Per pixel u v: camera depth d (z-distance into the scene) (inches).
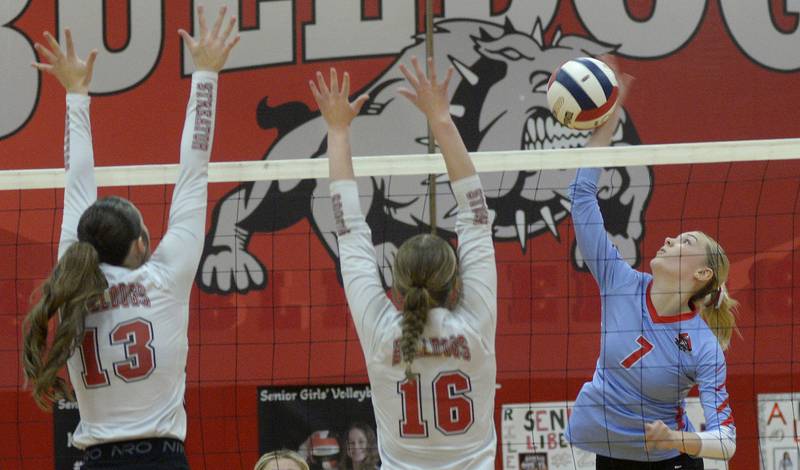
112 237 300.5
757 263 560.4
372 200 574.9
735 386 548.1
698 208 569.0
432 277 287.0
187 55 581.6
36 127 577.9
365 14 580.4
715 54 571.2
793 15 570.6
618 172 574.2
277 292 570.3
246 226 574.9
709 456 344.8
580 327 561.9
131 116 578.9
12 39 583.5
